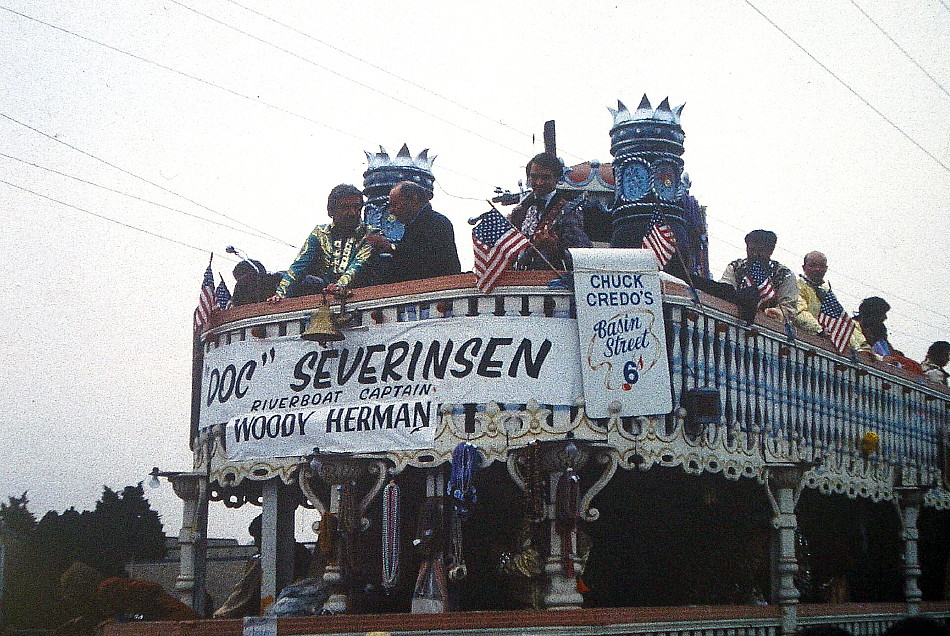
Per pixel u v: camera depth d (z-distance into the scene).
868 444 24.72
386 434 19.19
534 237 20.05
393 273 21.33
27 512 32.69
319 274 21.58
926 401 28.72
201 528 21.39
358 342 19.77
